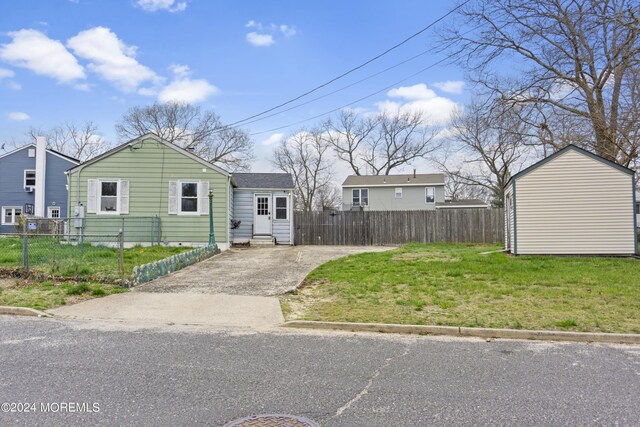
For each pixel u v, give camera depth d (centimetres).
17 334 632
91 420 366
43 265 1090
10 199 3216
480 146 3753
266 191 2159
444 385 450
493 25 2177
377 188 3806
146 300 856
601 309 755
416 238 2303
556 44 2120
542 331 640
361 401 409
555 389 439
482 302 812
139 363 511
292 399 412
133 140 1802
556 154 1462
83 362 512
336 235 2303
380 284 985
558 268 1173
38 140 3044
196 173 1825
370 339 629
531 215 1477
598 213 1441
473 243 2252
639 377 476
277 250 1867
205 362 518
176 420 367
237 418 372
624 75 1861
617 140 1875
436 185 3731
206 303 838
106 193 1791
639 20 1488
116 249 1395
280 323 704
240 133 4494
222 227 1831
